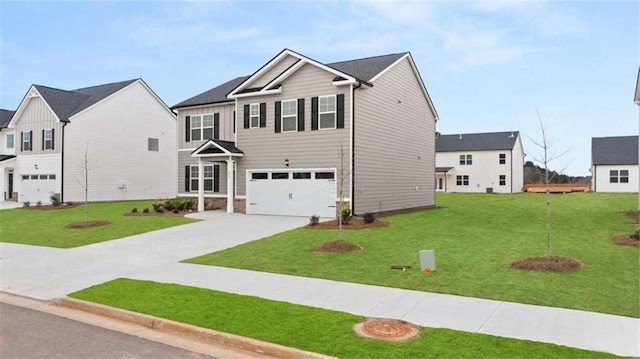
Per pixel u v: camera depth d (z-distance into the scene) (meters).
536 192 44.12
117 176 32.50
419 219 18.62
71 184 29.84
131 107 33.59
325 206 19.67
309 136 20.11
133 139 33.69
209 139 24.38
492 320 6.57
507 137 47.56
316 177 19.95
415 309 7.15
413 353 5.32
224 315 6.90
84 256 12.36
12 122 32.75
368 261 10.80
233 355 5.62
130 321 7.04
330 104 19.58
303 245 13.03
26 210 25.56
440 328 6.22
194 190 26.36
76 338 6.21
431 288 8.40
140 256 12.20
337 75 19.44
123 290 8.57
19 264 11.45
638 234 12.66
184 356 5.56
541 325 6.34
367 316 6.81
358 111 19.47
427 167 26.61
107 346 5.88
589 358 5.15
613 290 8.03
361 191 19.61
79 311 7.72
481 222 17.64
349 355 5.29
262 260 11.26
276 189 21.06
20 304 8.14
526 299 7.61
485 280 8.84
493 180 46.84
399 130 23.19
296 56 20.61
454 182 48.81
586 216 19.20
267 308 7.23
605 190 41.06
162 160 35.88
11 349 5.72
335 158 19.42
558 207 23.64
